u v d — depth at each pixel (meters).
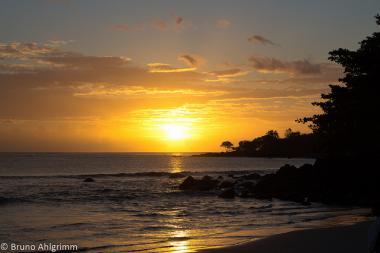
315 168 43.78
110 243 18.02
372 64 31.62
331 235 17.52
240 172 87.12
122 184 52.53
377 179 36.72
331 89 36.00
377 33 33.19
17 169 83.44
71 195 38.44
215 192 43.94
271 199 38.59
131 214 27.36
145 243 17.92
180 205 33.31
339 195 36.28
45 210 28.69
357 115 31.77
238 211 29.62
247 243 16.62
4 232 20.30
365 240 16.55
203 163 149.12
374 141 32.66
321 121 35.78
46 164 107.94
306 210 30.34
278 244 16.22
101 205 32.16
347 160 40.66
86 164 114.50
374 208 27.83
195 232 20.72
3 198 33.88
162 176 70.38
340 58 34.25
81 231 20.84
